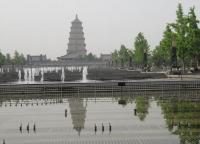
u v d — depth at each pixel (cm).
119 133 4722
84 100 8481
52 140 4384
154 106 7062
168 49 14000
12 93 9969
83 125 5341
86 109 6962
